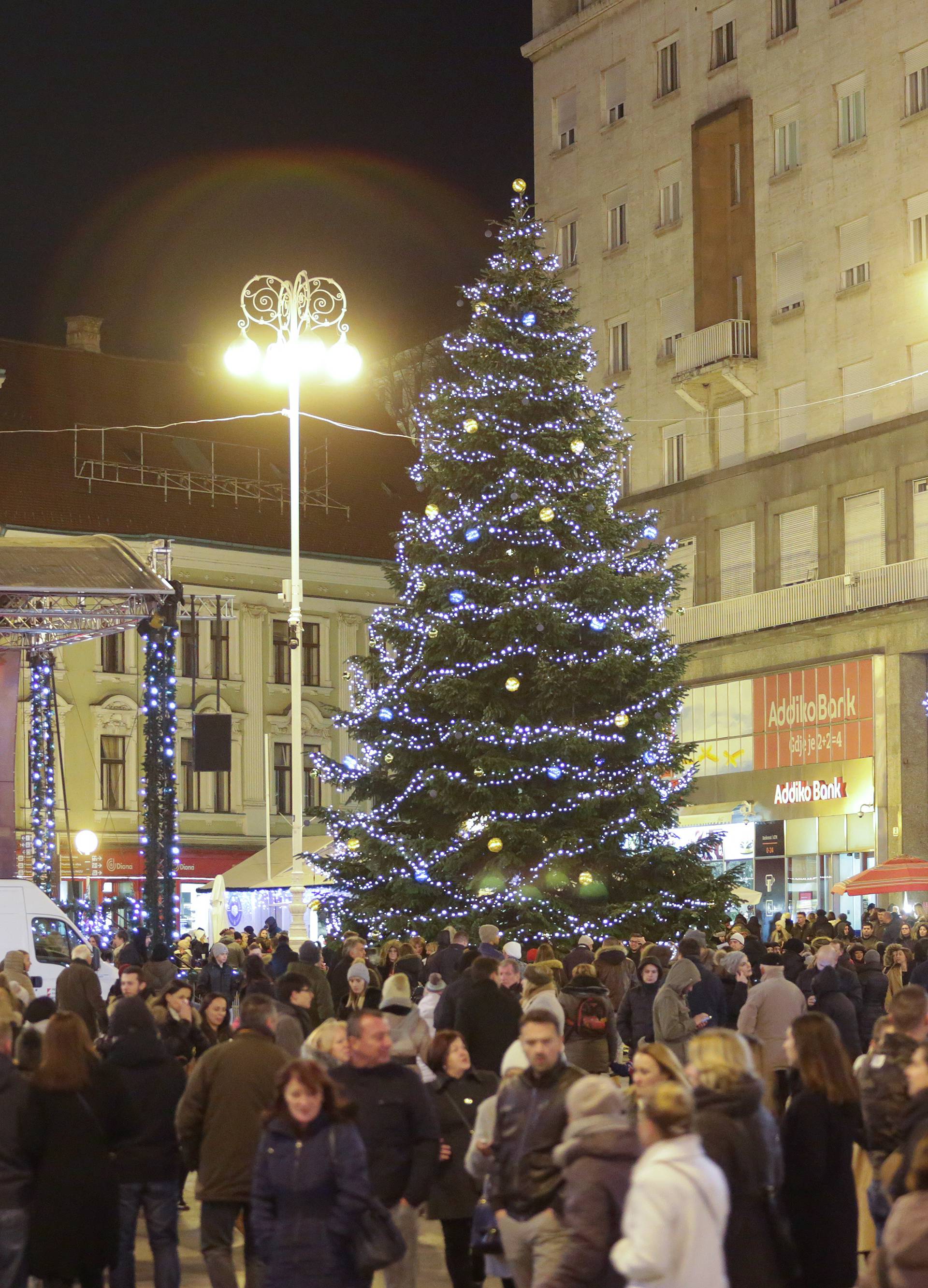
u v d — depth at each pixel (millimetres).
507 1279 11000
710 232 51188
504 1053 13109
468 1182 10734
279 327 34500
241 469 64750
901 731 44219
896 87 46188
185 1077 10922
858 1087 9180
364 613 65125
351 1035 9805
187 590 61062
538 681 31484
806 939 28328
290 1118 8273
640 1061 7855
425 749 32219
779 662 47781
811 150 48500
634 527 33406
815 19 48531
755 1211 7695
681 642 50562
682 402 52281
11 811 35594
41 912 27000
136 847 59469
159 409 65062
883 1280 6340
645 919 31000
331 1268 8148
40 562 30500
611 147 55250
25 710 56562
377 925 31422
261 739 62219
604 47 55625
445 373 66375
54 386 63375
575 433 33031
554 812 31328
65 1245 9281
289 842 56625
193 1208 16141
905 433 45156
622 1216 7410
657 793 31781
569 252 56969
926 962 19422
